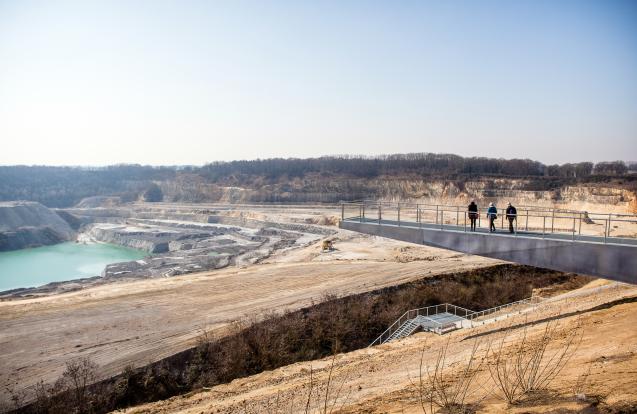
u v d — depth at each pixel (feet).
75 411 74.54
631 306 65.72
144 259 233.14
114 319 113.50
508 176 433.07
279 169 586.45
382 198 431.43
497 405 28.45
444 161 562.25
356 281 141.49
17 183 570.87
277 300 125.59
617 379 29.94
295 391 56.34
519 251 74.02
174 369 90.79
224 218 387.14
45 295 149.28
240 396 60.23
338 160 617.21
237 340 100.32
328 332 111.86
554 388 30.32
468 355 59.16
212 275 158.20
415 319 108.47
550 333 59.31
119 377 84.28
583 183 359.25
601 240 70.38
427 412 30.55
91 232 394.73
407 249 194.80
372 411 35.06
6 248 322.55
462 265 158.92
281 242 259.60
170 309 120.78
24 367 87.97
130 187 603.26
